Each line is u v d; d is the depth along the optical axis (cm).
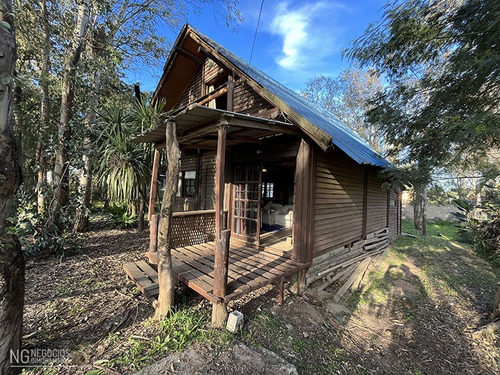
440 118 289
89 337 219
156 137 366
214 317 242
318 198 384
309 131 318
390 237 743
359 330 284
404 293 389
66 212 441
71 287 318
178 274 301
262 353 210
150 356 195
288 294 344
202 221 470
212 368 186
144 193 625
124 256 454
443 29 266
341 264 455
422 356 247
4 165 145
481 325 302
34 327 228
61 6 499
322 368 210
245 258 374
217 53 478
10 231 157
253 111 486
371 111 375
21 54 574
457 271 501
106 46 560
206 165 645
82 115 563
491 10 210
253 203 461
